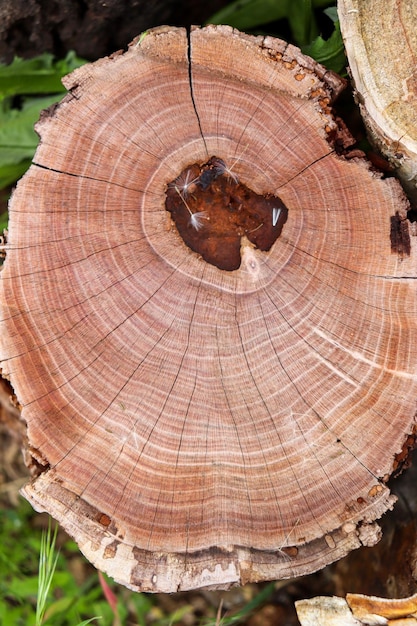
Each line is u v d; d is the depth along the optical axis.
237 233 0.98
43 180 0.97
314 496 0.98
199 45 0.97
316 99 0.97
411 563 1.07
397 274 0.98
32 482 0.99
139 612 1.25
